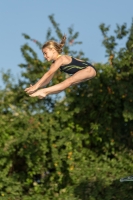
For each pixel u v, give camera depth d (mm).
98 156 26781
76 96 26094
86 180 24766
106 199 23906
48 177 25516
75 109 25703
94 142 26375
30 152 24359
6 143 24781
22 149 24578
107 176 25406
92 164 25734
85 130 26562
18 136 24906
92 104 26203
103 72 25750
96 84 25594
